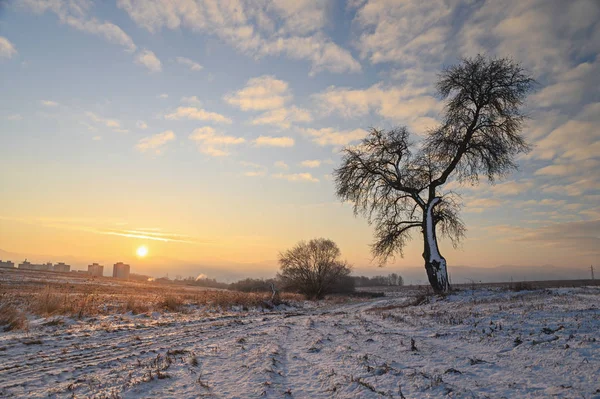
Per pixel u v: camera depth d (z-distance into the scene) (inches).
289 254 2118.6
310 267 2097.7
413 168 1042.1
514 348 325.4
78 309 714.2
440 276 938.1
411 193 1021.8
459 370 277.4
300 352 386.6
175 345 438.6
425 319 566.6
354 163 1065.5
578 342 310.8
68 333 509.4
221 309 1031.6
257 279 2778.1
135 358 362.9
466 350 343.0
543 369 261.1
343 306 1439.5
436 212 1040.8
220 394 246.1
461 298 832.3
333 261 2097.7
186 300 1178.6
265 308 1216.2
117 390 253.6
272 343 434.9
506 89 933.2
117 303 963.3
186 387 262.5
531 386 229.9
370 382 260.5
